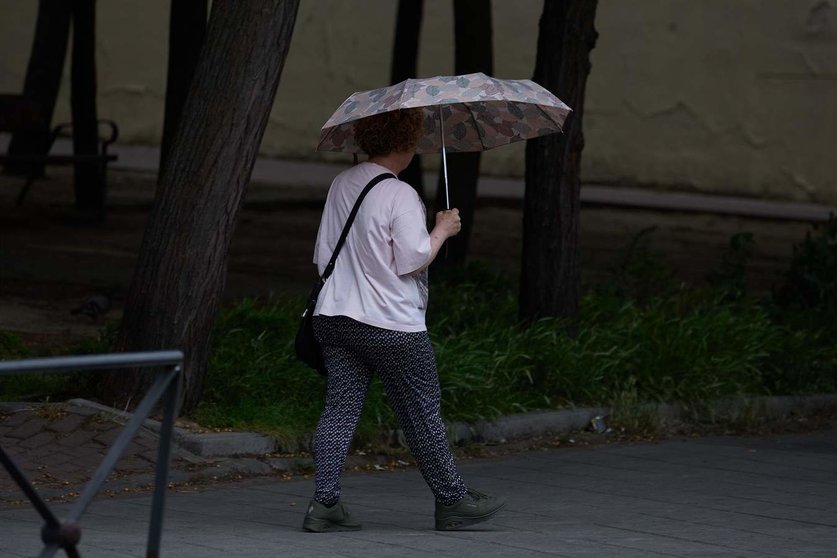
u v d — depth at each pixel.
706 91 73.56
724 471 21.64
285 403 22.39
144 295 21.50
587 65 27.45
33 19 84.44
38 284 35.62
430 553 15.32
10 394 22.69
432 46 78.25
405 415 16.41
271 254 44.22
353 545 15.66
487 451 23.11
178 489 19.14
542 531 16.86
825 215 65.38
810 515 18.31
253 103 21.38
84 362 9.46
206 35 21.55
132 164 73.25
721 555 15.66
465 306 29.84
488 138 18.09
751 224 62.53
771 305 33.31
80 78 49.94
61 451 19.92
